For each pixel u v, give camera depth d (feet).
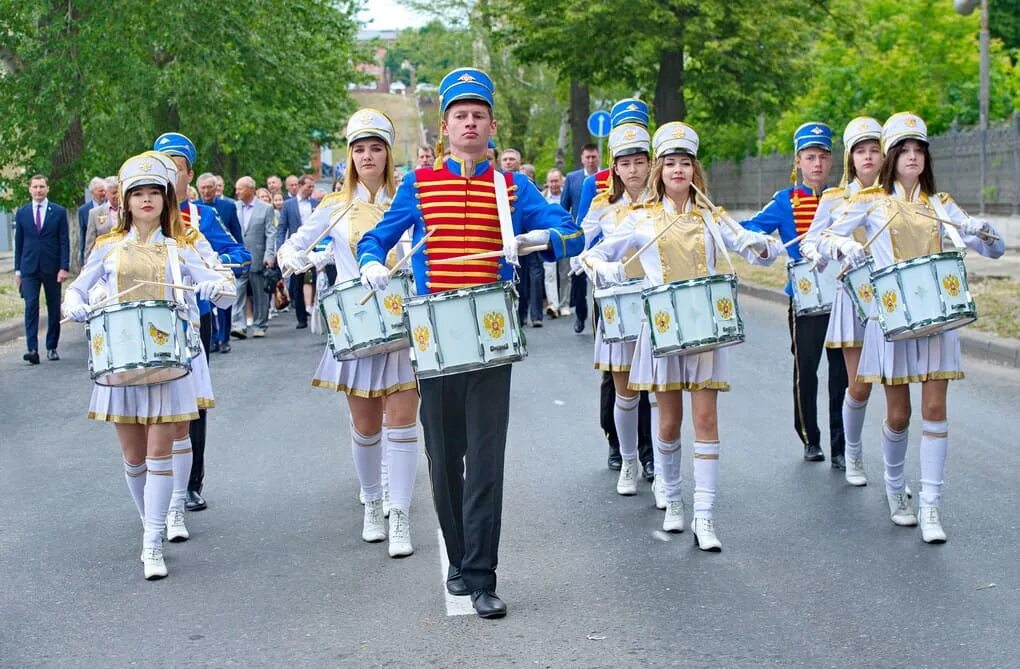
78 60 86.07
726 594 18.99
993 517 22.76
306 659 16.87
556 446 29.91
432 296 17.67
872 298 22.50
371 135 22.43
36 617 18.94
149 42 88.69
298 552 21.94
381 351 21.15
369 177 22.59
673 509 22.61
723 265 80.02
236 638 17.78
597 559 21.01
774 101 112.06
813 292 26.91
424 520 23.84
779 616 17.95
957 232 22.29
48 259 48.57
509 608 18.62
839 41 111.86
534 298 54.34
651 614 18.19
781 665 16.11
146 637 17.95
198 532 23.48
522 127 179.63
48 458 30.50
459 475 19.04
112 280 21.27
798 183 28.02
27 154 92.27
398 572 20.57
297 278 58.44
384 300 20.88
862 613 17.98
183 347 20.26
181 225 21.99
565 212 18.83
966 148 86.43
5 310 64.64
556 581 19.86
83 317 20.44
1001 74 112.68
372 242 18.69
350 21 138.51
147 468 20.88
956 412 32.45
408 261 21.17
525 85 175.63
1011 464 26.68
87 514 25.04
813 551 21.12
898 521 22.59
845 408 25.39
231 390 40.01
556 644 17.07
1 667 16.93
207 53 88.17
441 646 17.13
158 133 100.12
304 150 127.65
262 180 122.11
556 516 23.84
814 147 27.27
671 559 20.90
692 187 22.03
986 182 84.43
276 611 18.86
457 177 18.62
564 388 37.91
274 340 54.54
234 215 47.47
